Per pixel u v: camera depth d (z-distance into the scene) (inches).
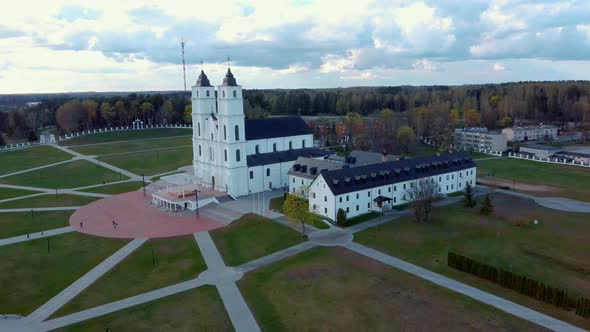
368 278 2262.6
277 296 2090.3
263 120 4443.9
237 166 3937.0
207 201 3745.1
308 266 2427.4
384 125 7288.4
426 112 7701.8
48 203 3873.0
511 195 4005.9
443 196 3897.6
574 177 4771.2
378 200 3432.6
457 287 2144.4
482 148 6939.0
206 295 2114.9
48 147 6761.8
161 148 6737.2
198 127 4252.0
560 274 2290.8
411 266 2402.8
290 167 4394.7
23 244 2842.0
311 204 3454.7
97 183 4670.3
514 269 2356.1
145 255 2650.1
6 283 2276.1
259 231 3038.9
